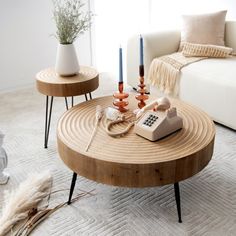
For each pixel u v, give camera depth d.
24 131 2.38
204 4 3.33
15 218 1.48
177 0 3.64
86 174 1.37
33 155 2.05
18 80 3.33
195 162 1.34
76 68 2.04
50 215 1.54
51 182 1.77
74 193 1.68
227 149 2.08
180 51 2.89
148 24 4.18
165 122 1.41
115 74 3.74
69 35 1.93
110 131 1.49
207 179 1.78
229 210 1.54
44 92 2.00
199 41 2.79
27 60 3.32
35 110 2.78
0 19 3.02
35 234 1.43
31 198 1.58
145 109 1.53
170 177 1.31
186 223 1.47
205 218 1.49
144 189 1.71
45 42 3.37
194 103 2.49
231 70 2.36
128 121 1.58
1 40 3.09
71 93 1.96
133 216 1.52
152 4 4.05
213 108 2.34
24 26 3.18
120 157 1.30
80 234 1.42
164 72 2.64
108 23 3.87
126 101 1.73
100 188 1.72
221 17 2.82
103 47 3.91
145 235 1.40
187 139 1.42
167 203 1.60
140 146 1.37
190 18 2.86
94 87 2.07
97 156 1.30
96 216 1.52
